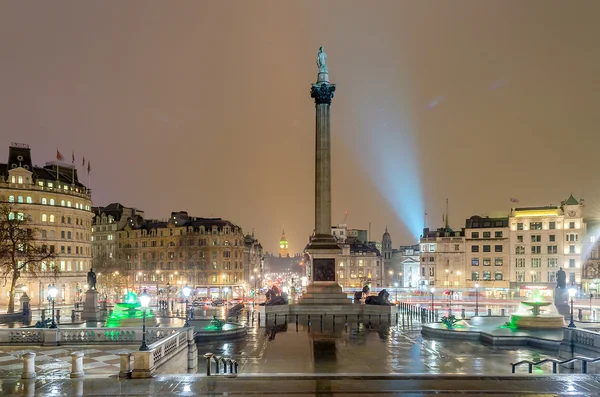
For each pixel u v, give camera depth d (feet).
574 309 284.20
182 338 122.62
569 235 467.11
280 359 134.10
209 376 94.38
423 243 520.01
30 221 379.55
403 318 222.69
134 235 573.74
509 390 85.20
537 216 478.18
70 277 411.13
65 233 413.80
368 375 94.73
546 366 124.47
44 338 132.46
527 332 167.32
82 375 94.84
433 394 83.05
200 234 539.70
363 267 634.84
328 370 119.65
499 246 492.13
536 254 476.54
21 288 368.89
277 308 239.91
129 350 125.29
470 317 214.28
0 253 287.48
